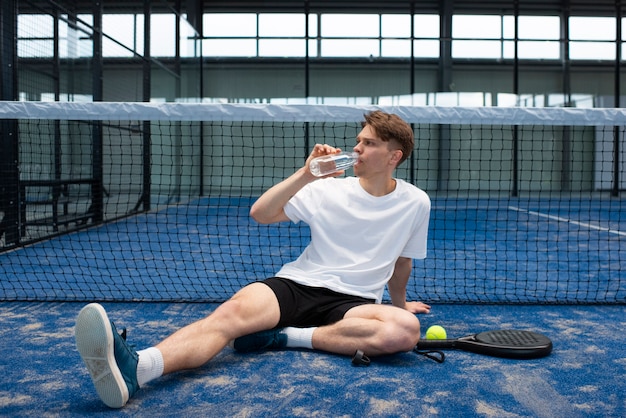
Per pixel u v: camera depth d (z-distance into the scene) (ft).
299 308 6.98
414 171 43.14
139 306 9.78
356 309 6.81
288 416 5.15
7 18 16.25
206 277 12.66
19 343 7.52
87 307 5.12
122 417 5.12
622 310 9.66
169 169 35.63
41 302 10.08
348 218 7.27
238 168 42.14
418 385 5.96
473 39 44.37
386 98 44.93
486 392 5.78
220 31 44.98
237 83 45.24
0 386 5.94
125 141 27.61
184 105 9.43
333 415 5.17
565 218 27.25
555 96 44.96
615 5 44.19
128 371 5.36
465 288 11.62
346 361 6.72
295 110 9.26
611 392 5.81
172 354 5.75
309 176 6.78
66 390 5.82
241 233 21.27
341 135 40.37
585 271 13.66
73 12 23.02
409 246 7.57
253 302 6.45
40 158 19.61
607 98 44.96
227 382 5.99
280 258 15.44
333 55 44.88
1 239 16.53
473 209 32.14
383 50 44.73
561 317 9.15
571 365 6.68
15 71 16.46
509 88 44.73
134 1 27.89
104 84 24.57
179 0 37.45
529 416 5.19
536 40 44.60
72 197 22.68
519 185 43.88
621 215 29.25
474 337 7.38
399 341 6.51
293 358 6.81
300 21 44.86
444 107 9.30
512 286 11.84
